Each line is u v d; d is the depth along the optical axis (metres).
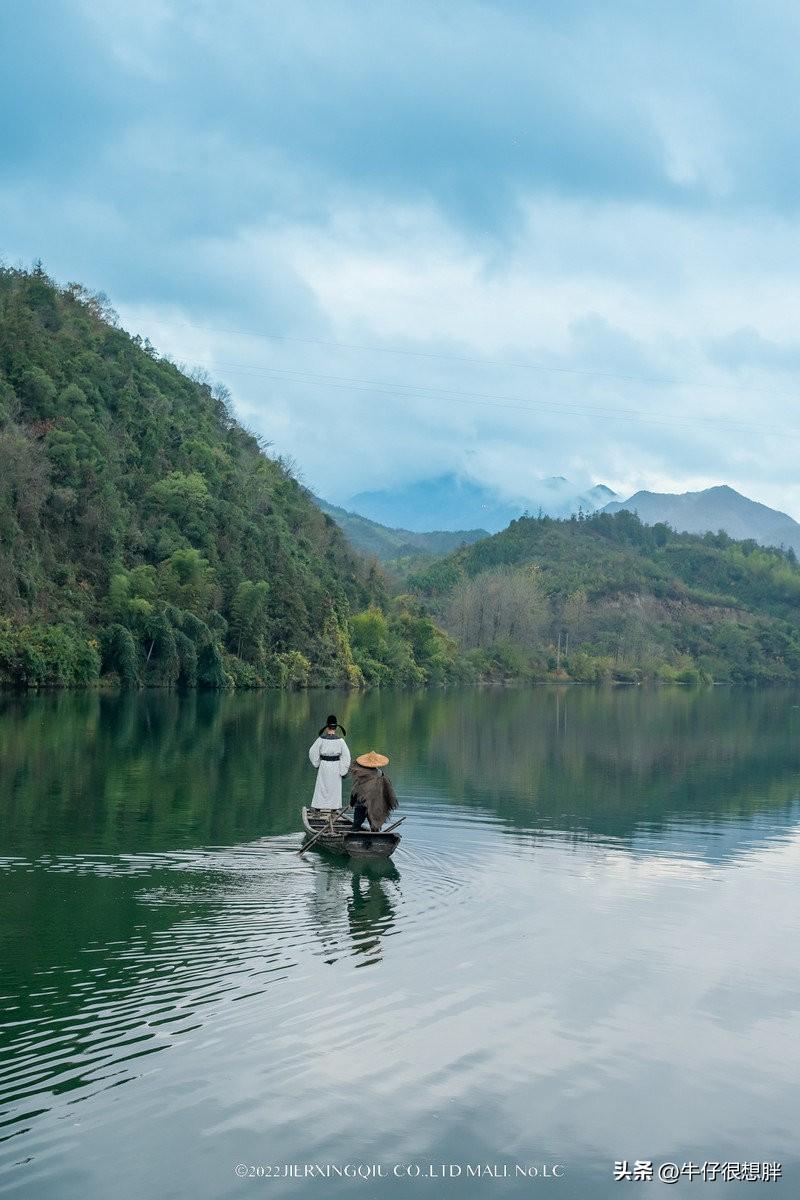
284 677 95.06
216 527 101.88
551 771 29.86
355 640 117.94
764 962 10.89
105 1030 8.53
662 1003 9.59
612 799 23.86
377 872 14.65
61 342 111.12
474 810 21.36
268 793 22.31
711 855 16.86
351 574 138.50
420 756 33.59
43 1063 7.89
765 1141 7.13
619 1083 7.91
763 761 35.22
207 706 60.50
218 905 12.48
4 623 66.12
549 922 12.23
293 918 12.01
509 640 152.75
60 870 14.18
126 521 91.62
